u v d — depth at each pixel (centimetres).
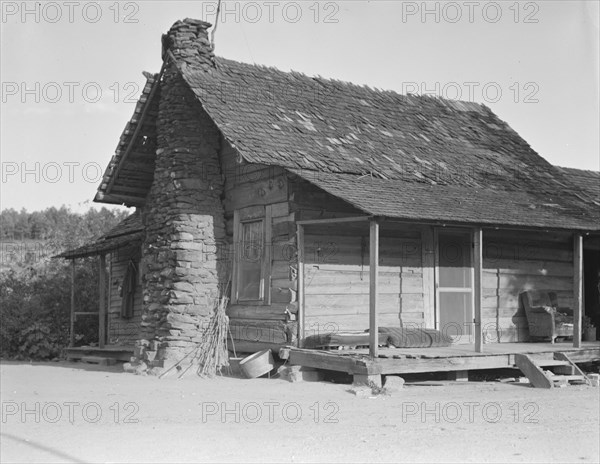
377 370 1444
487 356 1571
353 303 1714
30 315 2559
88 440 980
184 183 1806
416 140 2039
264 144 1650
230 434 1021
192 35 1867
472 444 959
